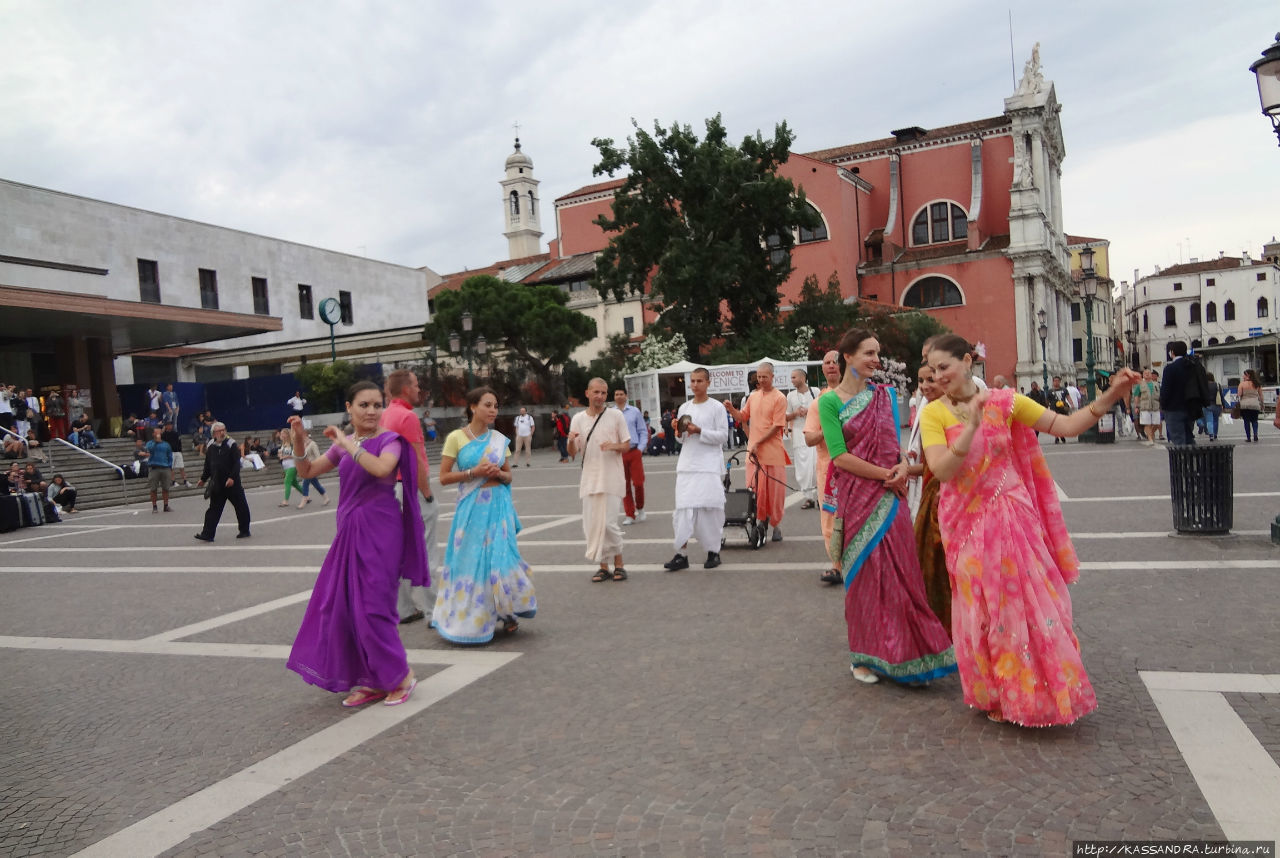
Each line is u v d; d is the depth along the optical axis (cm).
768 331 3688
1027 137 4906
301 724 468
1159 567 713
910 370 4000
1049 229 4975
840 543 478
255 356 4069
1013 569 391
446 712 472
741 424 966
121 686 561
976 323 4750
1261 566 696
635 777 375
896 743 393
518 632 637
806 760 381
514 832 333
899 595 459
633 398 3147
